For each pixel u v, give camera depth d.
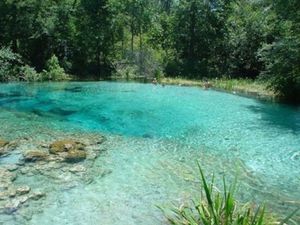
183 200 9.05
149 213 8.42
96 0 37.84
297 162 12.17
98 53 38.75
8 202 8.66
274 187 10.08
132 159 11.99
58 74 33.81
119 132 15.35
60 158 11.63
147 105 21.55
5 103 21.00
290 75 23.81
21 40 35.59
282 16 24.98
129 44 45.97
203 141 14.40
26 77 32.00
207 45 43.06
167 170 11.11
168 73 40.91
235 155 12.77
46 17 35.38
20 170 10.57
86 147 12.99
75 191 9.45
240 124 17.45
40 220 8.02
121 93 26.08
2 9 33.75
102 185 9.87
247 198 9.33
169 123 17.25
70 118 17.66
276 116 19.44
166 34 45.56
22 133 14.56
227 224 5.18
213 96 25.75
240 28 41.38
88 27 38.00
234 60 40.31
